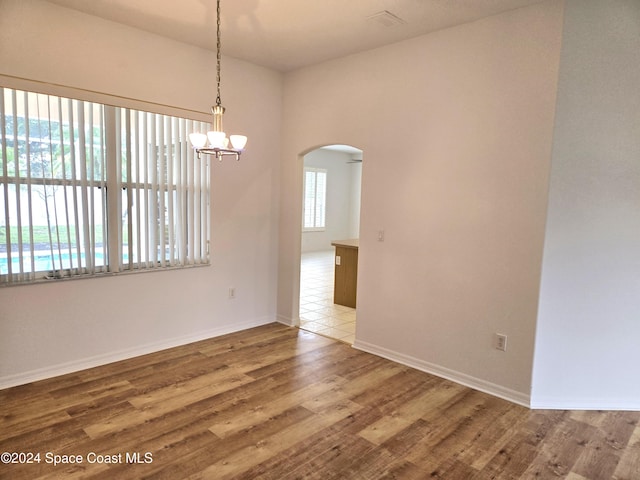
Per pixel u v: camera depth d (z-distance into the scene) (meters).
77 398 2.97
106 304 3.56
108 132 3.44
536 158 2.91
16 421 2.66
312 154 11.03
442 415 2.88
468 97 3.22
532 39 2.89
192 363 3.65
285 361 3.75
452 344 3.43
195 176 4.06
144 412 2.80
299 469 2.27
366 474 2.24
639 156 2.86
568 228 2.91
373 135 3.86
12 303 3.09
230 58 4.15
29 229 3.13
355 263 5.57
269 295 4.86
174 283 3.99
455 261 3.37
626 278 2.94
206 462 2.30
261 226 4.67
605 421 2.86
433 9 2.99
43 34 3.04
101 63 3.33
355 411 2.90
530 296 3.00
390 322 3.84
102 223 3.49
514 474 2.28
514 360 3.10
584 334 2.99
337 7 3.01
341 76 4.09
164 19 3.30
